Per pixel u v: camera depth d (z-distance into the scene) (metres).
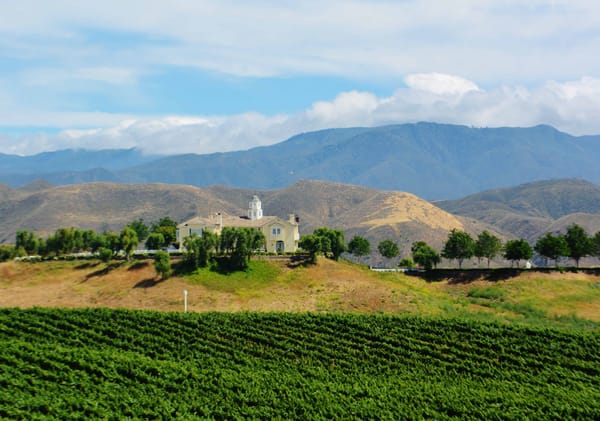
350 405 50.31
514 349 64.00
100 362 55.78
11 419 44.88
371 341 66.06
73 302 84.06
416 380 57.34
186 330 66.94
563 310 85.94
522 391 54.62
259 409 49.44
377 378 57.16
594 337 65.81
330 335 67.25
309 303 83.12
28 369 53.50
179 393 51.31
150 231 150.75
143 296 85.44
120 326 66.94
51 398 48.62
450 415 50.50
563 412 50.25
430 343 65.69
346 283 91.38
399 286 94.12
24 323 66.88
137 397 49.97
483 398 52.59
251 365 59.06
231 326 68.69
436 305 84.75
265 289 89.38
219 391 52.00
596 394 53.72
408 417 49.12
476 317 79.88
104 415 46.50
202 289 87.50
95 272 94.25
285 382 54.47
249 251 94.75
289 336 66.62
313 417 48.34
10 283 92.00
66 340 62.69
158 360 58.41
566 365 60.97
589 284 96.69
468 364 60.97
